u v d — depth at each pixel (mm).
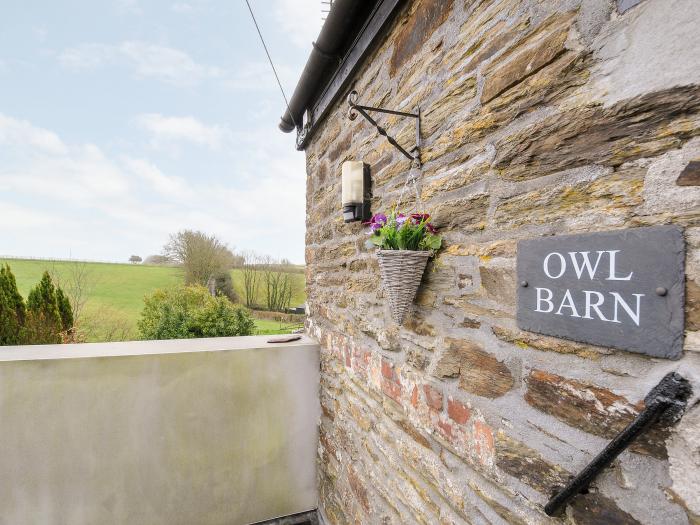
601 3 615
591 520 633
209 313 6199
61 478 1675
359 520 1624
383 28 1422
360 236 1655
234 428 1979
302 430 2150
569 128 675
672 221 512
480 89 916
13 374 1603
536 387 753
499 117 850
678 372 500
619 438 532
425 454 1156
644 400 549
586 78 643
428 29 1148
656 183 534
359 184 1533
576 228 661
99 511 1733
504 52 836
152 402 1811
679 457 501
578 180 659
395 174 1356
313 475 2188
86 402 1704
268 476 2070
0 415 1589
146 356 1798
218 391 1938
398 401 1317
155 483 1823
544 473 731
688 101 494
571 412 674
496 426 865
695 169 486
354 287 1715
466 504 968
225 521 1976
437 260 1100
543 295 725
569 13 675
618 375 591
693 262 486
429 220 1115
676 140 510
